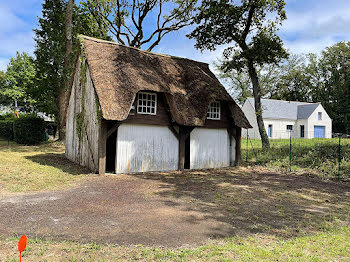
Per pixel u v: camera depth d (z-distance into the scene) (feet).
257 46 56.34
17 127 81.87
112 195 25.99
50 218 18.72
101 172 36.65
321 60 148.36
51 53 79.20
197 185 32.14
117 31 86.69
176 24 84.23
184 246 14.52
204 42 61.36
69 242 14.47
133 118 39.34
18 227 16.75
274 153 56.70
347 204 24.89
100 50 42.86
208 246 14.30
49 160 49.93
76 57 48.06
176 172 42.06
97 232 16.34
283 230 17.62
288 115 124.06
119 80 38.11
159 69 45.88
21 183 29.40
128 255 13.07
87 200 23.86
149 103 41.50
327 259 13.07
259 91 64.34
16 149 67.00
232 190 29.73
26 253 12.81
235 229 17.67
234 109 49.47
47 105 85.30
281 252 13.78
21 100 152.25
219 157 49.39
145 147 40.93
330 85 143.95
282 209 22.74
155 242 15.02
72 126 52.42
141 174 38.83
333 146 55.11
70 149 53.21
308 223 19.19
